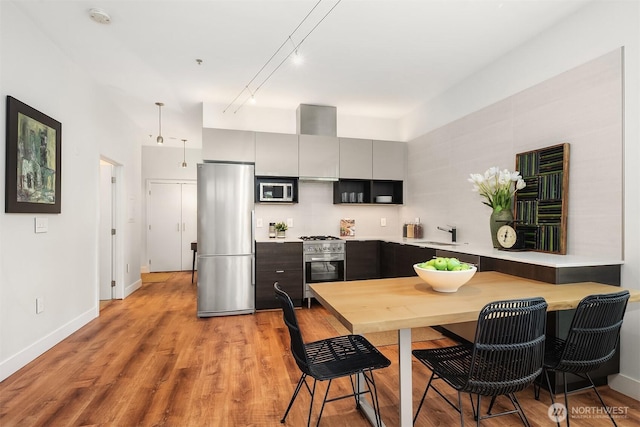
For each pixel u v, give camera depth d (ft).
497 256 8.11
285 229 14.44
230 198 12.36
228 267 12.33
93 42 9.23
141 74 11.34
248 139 13.37
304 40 9.18
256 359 8.46
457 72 11.26
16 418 5.94
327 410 6.30
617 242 7.02
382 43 9.36
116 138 14.14
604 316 4.98
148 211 21.94
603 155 7.27
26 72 8.08
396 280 6.57
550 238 8.39
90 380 7.32
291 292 13.20
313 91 12.92
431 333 10.58
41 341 8.63
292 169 13.84
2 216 7.27
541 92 8.82
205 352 8.89
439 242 12.41
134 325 11.12
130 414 6.08
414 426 5.80
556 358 5.39
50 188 8.90
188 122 16.79
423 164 14.28
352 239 14.23
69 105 10.14
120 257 14.78
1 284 7.24
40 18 8.11
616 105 7.02
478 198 11.18
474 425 5.81
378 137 16.20
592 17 7.51
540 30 8.71
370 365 5.13
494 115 10.43
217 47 9.56
